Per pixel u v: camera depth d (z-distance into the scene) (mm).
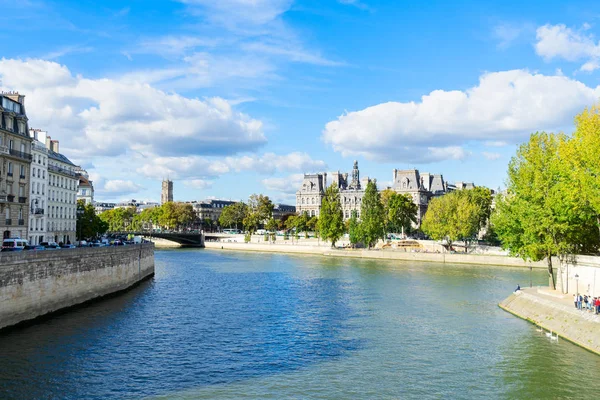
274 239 193125
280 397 31812
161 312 56594
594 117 49031
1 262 43250
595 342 40875
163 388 33000
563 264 57906
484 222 142625
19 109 75500
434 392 32875
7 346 40500
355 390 33125
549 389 33281
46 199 94062
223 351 41406
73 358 38344
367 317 54500
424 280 85812
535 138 59938
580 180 49969
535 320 50781
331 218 157000
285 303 63219
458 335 46469
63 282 54406
